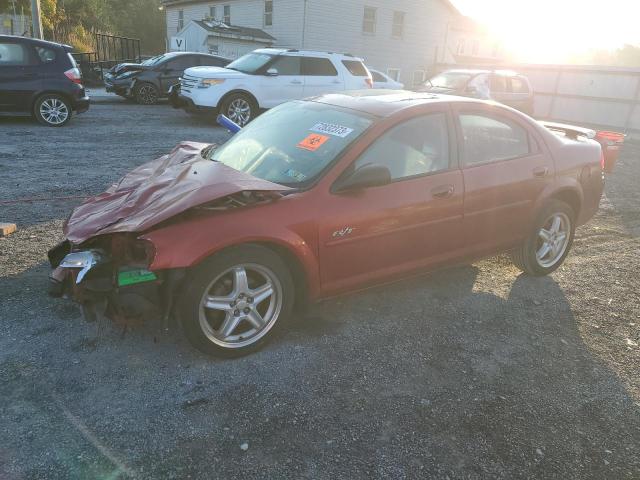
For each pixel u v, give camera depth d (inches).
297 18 950.4
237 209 123.6
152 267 112.5
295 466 97.3
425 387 123.0
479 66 1024.9
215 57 706.2
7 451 96.7
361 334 144.6
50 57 438.9
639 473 100.7
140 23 1915.6
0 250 184.1
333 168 135.5
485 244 168.1
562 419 114.8
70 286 123.7
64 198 247.6
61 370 120.8
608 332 154.4
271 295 130.3
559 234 190.4
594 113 877.8
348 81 550.6
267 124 167.6
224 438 103.3
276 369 126.2
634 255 221.1
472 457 102.3
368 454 101.2
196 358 128.6
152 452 98.7
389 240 144.0
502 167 165.3
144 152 367.2
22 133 408.5
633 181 382.3
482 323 155.0
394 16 1058.1
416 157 148.8
